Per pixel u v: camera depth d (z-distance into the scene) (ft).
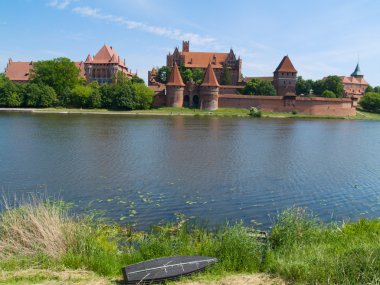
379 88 640.99
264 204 68.08
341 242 39.68
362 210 66.54
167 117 326.03
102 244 38.68
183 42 560.20
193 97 426.10
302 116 385.91
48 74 422.00
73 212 59.82
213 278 31.24
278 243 40.14
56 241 36.27
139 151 125.39
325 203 70.44
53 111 348.38
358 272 29.84
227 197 71.82
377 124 318.45
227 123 272.31
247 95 411.13
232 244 37.01
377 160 123.95
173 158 113.60
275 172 97.91
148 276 30.48
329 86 513.04
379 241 38.45
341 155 134.00
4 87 378.12
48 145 133.28
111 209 61.93
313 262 32.27
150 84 524.93
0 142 138.51
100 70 494.59
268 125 266.77
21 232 37.09
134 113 360.69
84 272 32.24
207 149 135.03
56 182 80.18
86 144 138.31
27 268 32.76
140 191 74.18
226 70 500.74
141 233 49.21
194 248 38.65
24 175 86.17
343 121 354.74
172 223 55.26
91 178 84.12
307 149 146.92
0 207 61.52
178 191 75.00
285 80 481.46
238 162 110.52
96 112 352.90
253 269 33.99
